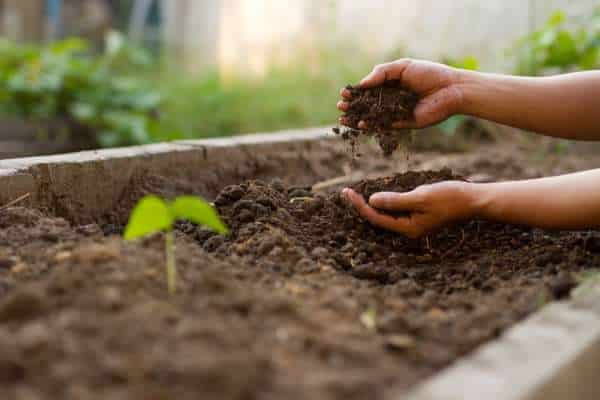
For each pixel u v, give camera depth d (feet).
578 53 6.64
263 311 2.85
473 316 2.99
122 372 2.56
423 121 3.85
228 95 8.86
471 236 3.78
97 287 2.88
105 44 13.64
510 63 7.88
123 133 8.06
